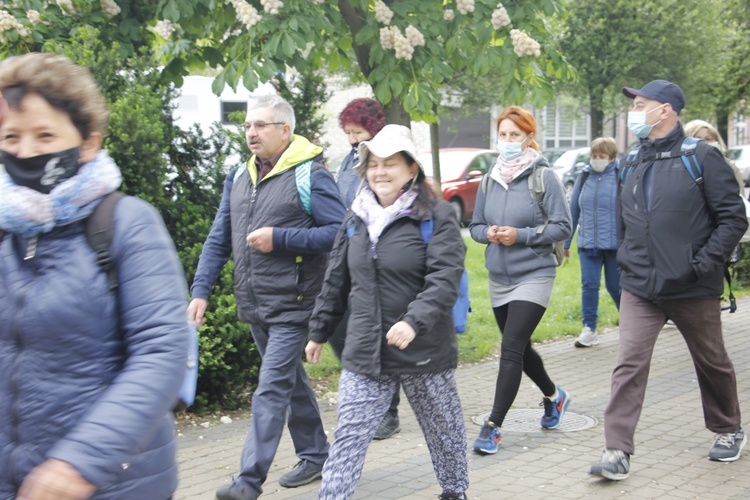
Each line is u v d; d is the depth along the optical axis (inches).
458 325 210.1
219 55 305.1
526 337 203.9
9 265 77.0
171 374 75.3
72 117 77.0
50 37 255.1
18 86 75.4
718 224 178.7
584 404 250.4
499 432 204.1
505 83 288.5
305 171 174.9
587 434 219.8
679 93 182.7
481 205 215.8
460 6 276.5
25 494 69.3
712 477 185.5
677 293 181.5
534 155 210.4
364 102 212.8
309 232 170.7
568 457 200.7
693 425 226.2
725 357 190.5
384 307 143.8
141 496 78.7
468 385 275.6
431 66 277.9
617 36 829.8
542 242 203.0
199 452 208.2
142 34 279.7
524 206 206.1
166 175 243.1
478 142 1437.0
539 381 219.6
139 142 227.9
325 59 322.3
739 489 177.9
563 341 348.2
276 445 168.4
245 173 182.1
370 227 145.3
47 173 75.9
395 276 143.6
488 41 281.7
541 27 298.0
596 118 940.6
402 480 186.5
